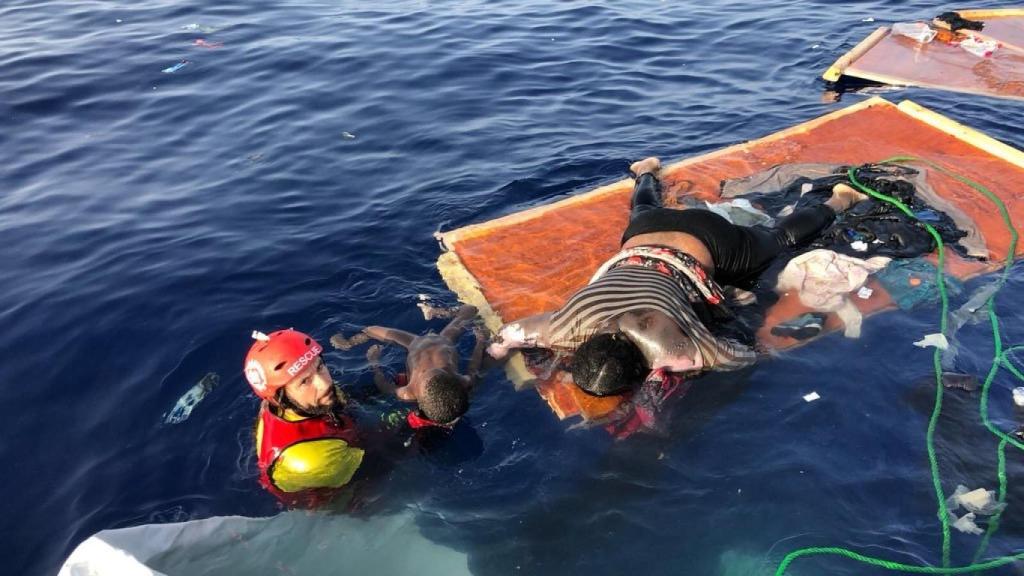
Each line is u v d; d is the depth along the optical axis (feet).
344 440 12.59
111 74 30.25
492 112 26.45
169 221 20.57
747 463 12.11
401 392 13.84
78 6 39.09
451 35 33.78
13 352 15.88
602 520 11.48
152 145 24.94
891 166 19.36
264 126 25.96
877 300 15.38
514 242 18.56
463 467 12.72
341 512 12.03
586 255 17.80
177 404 14.40
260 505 12.27
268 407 12.73
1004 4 34.78
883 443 12.20
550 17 35.70
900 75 27.14
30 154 24.43
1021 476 11.38
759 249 16.22
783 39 31.86
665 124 25.07
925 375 13.39
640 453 12.56
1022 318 14.56
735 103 26.30
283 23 36.04
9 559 11.47
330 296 17.33
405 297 17.16
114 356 15.69
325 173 22.88
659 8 36.63
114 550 10.53
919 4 35.35
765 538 10.86
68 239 19.84
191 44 33.37
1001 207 17.71
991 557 10.21
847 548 10.56
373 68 30.32
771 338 14.71
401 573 10.91
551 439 13.14
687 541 10.97
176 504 12.33
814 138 21.44
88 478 12.88
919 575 10.07
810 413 12.91
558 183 21.88
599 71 29.53
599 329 14.03
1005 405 12.66
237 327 16.31
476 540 11.41
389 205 21.02
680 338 13.50
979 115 23.91
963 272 15.98
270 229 20.07
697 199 19.01
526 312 16.17
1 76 29.91
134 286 17.81
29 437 13.79
